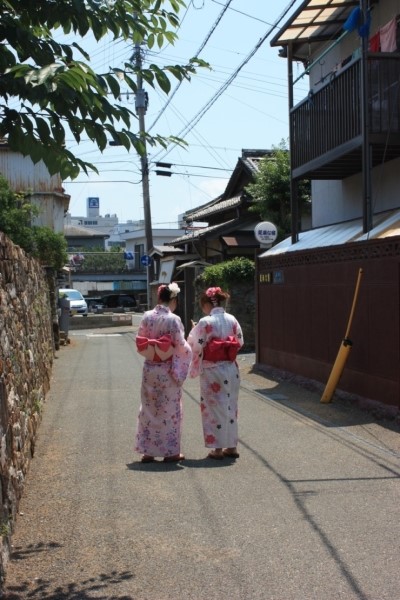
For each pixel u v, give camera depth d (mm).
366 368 8469
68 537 4418
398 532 4398
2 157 24906
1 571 3627
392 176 10945
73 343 21391
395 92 9516
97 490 5422
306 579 3723
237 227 22125
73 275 51812
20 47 3385
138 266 57219
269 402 9375
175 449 6266
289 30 12133
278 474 5793
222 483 5551
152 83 3672
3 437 4262
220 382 6281
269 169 18938
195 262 22844
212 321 6328
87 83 3211
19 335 6355
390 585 3631
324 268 9883
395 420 7535
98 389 11141
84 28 3582
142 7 3842
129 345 20500
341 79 10320
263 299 12914
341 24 12000
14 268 6598
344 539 4293
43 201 25297
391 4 10734
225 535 4395
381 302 8023
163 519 4715
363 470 5867
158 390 6199
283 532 4430
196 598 3518
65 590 3633
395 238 7637
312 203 14797
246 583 3689
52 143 3418
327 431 7414
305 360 10766
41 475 5918
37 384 8289
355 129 9820
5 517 4125
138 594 3578
